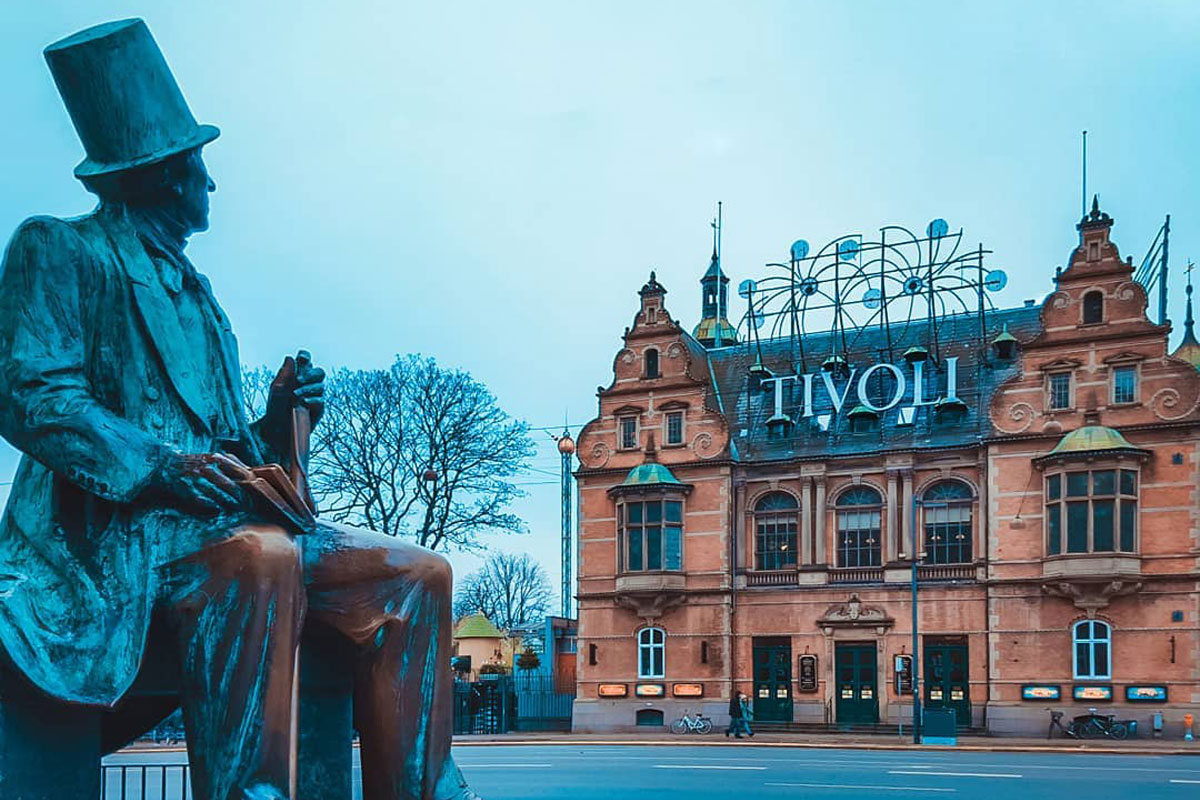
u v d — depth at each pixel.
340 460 35.38
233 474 3.20
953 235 41.38
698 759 25.45
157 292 3.45
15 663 3.02
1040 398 36.91
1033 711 35.38
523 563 94.62
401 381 35.81
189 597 3.15
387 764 3.55
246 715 3.12
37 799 3.18
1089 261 36.94
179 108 3.55
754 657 39.75
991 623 36.41
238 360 3.84
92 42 3.28
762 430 42.16
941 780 19.66
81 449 3.06
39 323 3.16
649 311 42.94
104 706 3.09
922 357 40.78
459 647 61.47
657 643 40.69
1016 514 36.66
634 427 42.41
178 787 15.41
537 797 16.59
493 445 36.34
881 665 38.00
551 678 46.91
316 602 3.52
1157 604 34.47
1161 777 20.34
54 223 3.23
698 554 40.56
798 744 31.45
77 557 3.24
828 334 44.84
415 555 3.69
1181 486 34.66
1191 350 49.09
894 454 38.78
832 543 39.47
